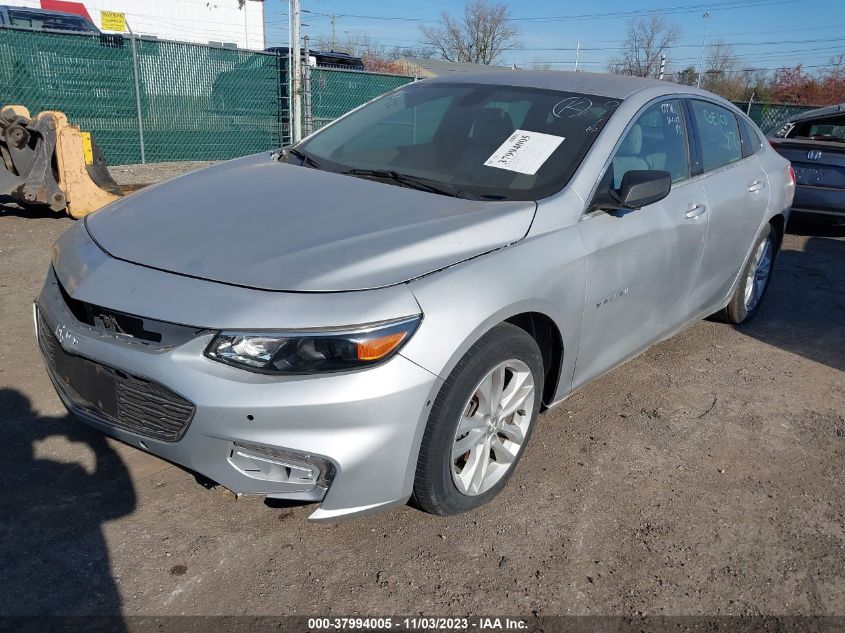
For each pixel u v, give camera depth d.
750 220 4.38
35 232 6.27
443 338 2.30
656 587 2.48
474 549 2.59
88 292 2.36
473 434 2.63
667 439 3.47
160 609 2.23
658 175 3.01
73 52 9.64
